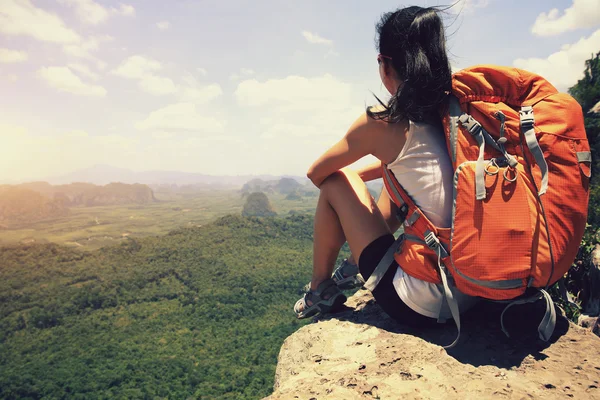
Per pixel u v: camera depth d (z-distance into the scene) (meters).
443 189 1.54
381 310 2.11
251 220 161.38
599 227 3.38
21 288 116.25
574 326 1.76
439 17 1.53
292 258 129.50
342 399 1.21
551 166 1.36
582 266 3.06
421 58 1.48
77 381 62.59
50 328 92.00
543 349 1.60
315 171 1.87
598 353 1.54
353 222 1.89
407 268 1.66
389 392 1.26
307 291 2.23
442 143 1.57
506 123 1.40
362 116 1.70
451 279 1.54
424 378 1.34
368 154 1.73
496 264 1.34
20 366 71.38
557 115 1.40
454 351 1.64
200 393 55.22
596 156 7.21
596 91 11.37
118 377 61.81
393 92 1.71
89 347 78.81
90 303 102.75
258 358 66.75
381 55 1.68
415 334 1.81
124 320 92.62
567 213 1.34
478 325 1.80
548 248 1.32
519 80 1.46
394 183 1.71
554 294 3.02
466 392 1.25
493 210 1.34
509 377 1.44
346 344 1.73
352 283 2.30
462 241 1.39
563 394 1.31
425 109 1.51
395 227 2.15
